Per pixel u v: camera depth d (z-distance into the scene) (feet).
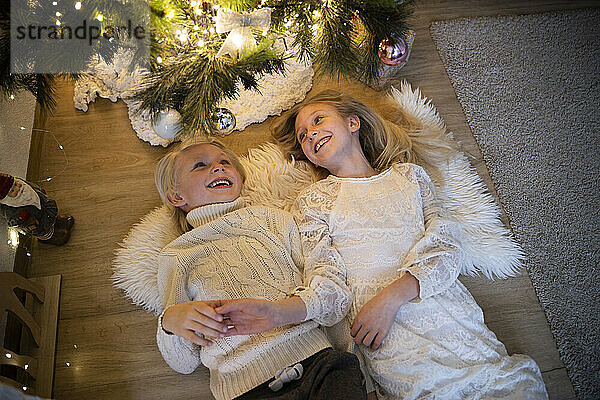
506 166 5.64
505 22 6.42
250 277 4.57
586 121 5.79
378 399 4.42
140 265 5.25
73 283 5.31
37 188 5.06
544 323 4.94
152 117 5.19
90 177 5.81
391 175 4.98
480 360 4.24
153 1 4.47
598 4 6.49
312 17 4.82
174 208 5.37
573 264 5.12
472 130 5.86
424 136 5.68
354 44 5.26
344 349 4.56
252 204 5.44
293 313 4.23
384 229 4.72
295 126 5.41
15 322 4.99
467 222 5.32
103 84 6.11
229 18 4.12
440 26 6.44
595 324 4.87
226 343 4.29
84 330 5.11
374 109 5.94
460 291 4.61
